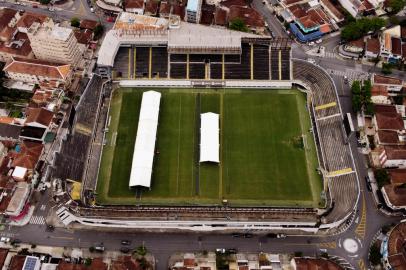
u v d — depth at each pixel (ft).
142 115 634.43
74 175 581.53
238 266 511.81
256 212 538.06
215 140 612.70
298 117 655.76
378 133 621.31
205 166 600.39
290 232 551.59
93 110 651.25
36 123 609.01
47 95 652.89
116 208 542.57
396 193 558.15
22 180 572.10
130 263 504.02
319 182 586.86
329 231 553.23
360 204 578.66
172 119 650.02
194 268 514.27
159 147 618.03
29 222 553.23
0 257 504.02
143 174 573.74
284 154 614.34
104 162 604.49
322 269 492.95
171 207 554.46
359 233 552.41
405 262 504.02
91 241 540.93
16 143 618.44
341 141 621.72
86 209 533.96
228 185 583.58
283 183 585.63
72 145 604.90
